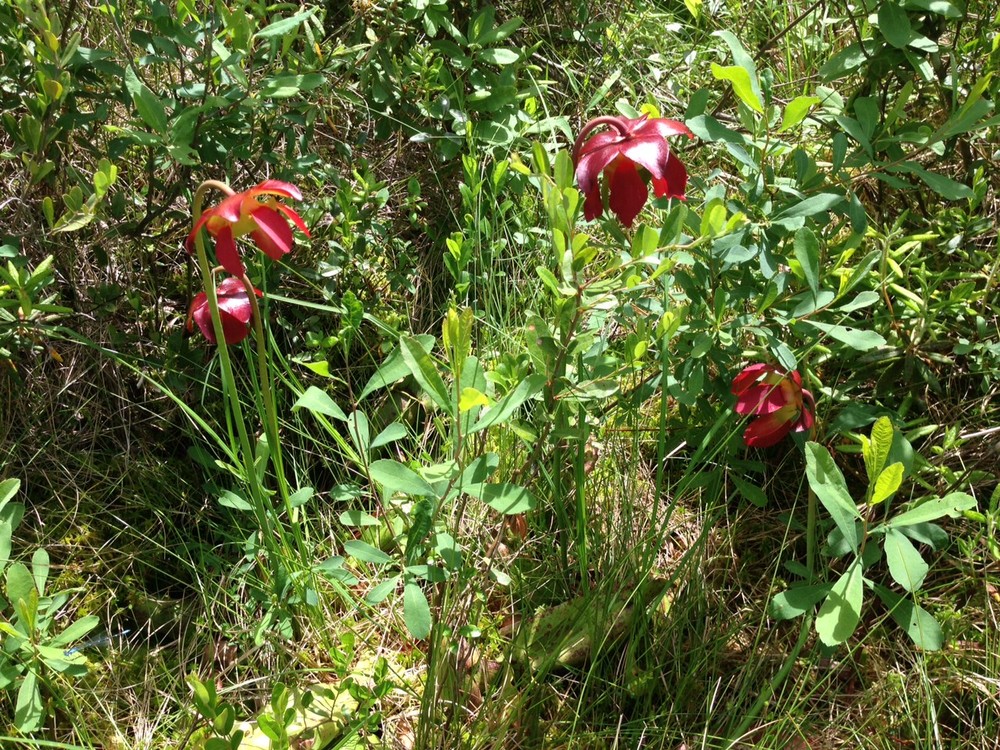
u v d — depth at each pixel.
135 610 2.58
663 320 2.27
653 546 2.46
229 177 2.89
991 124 2.45
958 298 2.64
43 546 2.65
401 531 2.30
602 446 2.78
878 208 3.05
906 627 2.13
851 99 2.83
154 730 2.31
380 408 3.03
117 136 3.06
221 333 2.11
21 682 2.28
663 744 2.32
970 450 2.68
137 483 2.82
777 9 3.78
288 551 2.41
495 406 2.02
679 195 2.20
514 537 2.67
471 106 3.36
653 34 4.18
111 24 3.15
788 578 2.67
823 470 2.03
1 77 2.65
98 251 2.83
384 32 3.16
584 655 2.46
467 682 2.37
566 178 1.97
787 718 2.23
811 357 2.76
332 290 3.08
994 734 2.28
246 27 2.57
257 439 2.78
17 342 2.65
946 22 2.93
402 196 3.51
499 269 3.26
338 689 2.22
